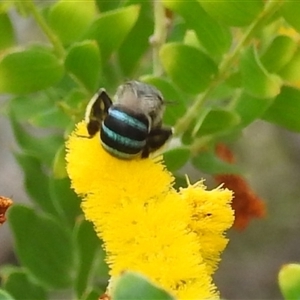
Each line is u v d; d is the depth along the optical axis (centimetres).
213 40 13
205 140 14
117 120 11
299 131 13
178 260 11
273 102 13
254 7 12
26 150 15
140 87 11
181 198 11
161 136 11
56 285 14
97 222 11
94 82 13
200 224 11
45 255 14
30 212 14
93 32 13
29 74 12
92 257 13
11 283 14
